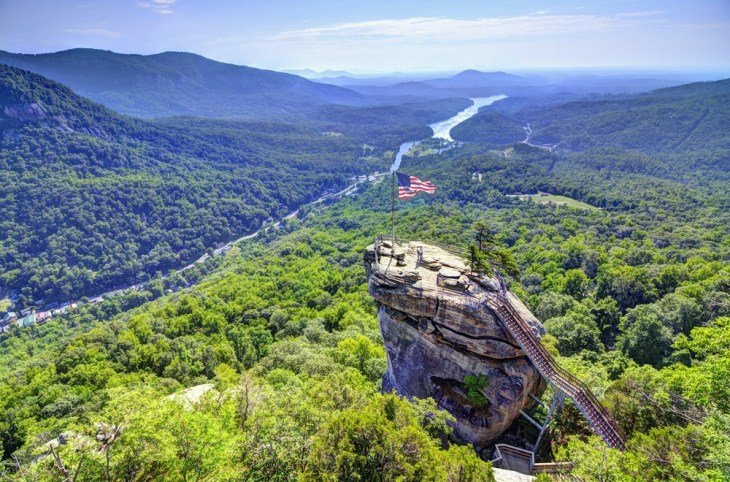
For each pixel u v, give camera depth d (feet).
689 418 95.71
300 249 556.92
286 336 291.38
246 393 109.91
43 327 534.78
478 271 126.21
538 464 102.99
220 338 299.79
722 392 89.76
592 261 360.07
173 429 78.89
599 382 140.46
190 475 76.59
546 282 332.60
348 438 76.69
